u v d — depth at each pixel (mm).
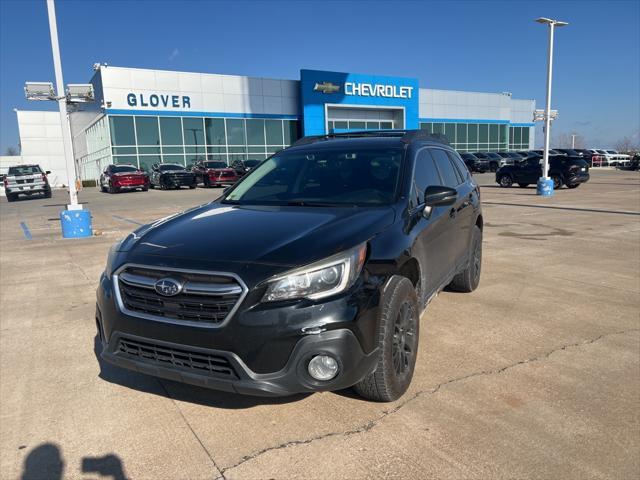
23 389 3494
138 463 2633
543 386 3400
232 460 2637
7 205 22281
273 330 2559
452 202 3709
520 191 21719
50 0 10008
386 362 2943
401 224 3389
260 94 35312
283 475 2504
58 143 55156
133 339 2842
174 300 2719
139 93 31062
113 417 3096
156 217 14523
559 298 5488
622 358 3869
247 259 2715
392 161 4062
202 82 33062
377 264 2912
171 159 32531
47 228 12719
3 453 2748
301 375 2602
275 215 3441
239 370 2578
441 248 4184
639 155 43219
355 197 3758
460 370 3654
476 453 2648
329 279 2680
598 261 7383
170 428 2957
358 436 2820
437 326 4594
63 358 4039
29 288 6336
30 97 10172
